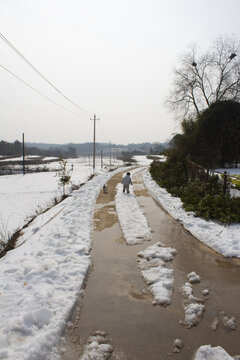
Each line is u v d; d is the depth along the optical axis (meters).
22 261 4.91
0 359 2.45
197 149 21.11
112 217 8.43
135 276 4.46
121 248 5.76
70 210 9.01
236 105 19.70
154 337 2.97
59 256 5.11
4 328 2.95
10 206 13.66
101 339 2.94
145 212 9.05
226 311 3.46
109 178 21.02
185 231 6.92
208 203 8.31
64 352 2.74
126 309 3.51
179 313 3.41
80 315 3.38
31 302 3.46
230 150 19.97
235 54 22.97
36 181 25.22
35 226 7.86
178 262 5.02
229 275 4.49
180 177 14.84
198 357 2.63
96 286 4.13
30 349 2.60
